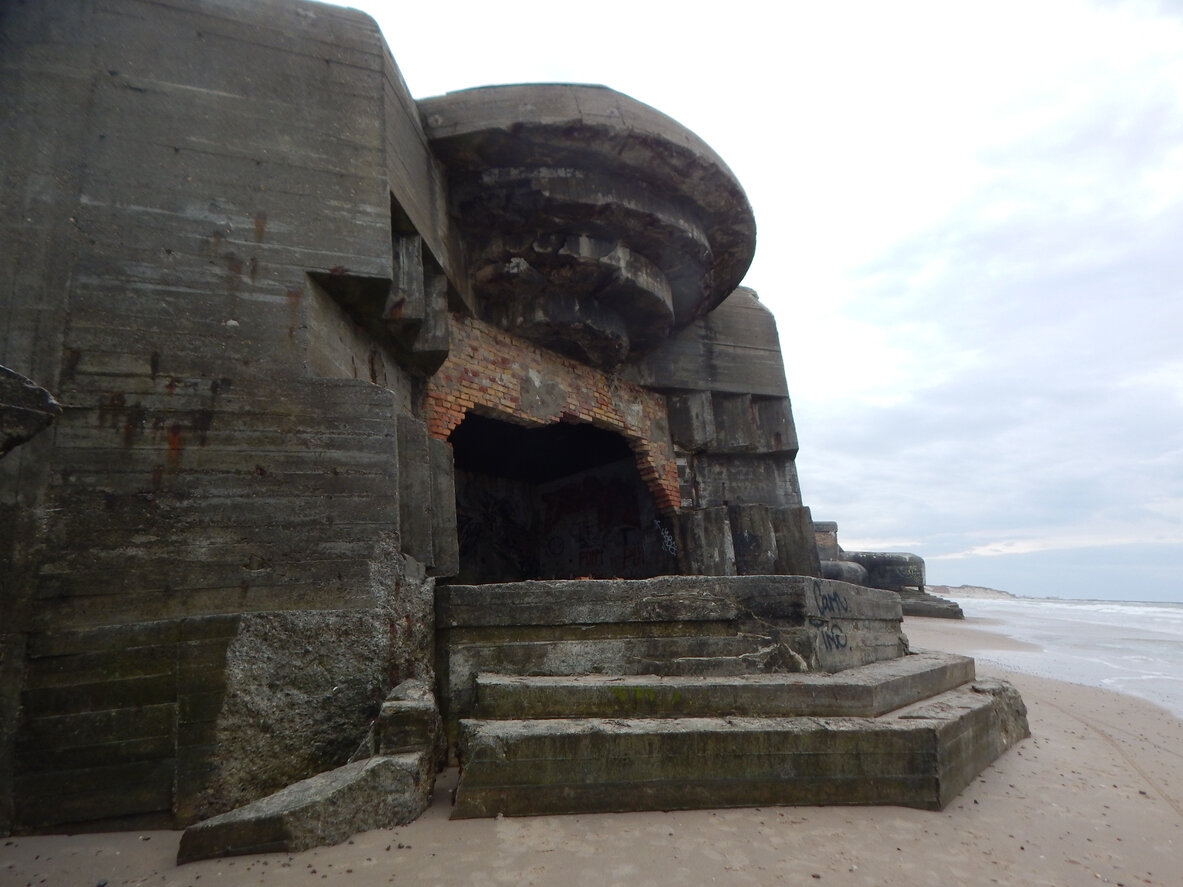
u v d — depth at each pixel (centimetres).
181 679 361
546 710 405
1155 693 866
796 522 934
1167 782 470
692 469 946
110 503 373
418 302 525
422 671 443
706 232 782
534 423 755
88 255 402
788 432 994
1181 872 323
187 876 288
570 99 639
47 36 428
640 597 473
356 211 477
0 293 382
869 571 2050
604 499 1123
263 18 490
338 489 418
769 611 477
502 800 347
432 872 288
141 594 368
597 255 704
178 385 401
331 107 492
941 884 296
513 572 1168
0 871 296
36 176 404
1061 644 1471
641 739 365
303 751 371
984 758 468
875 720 408
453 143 627
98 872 296
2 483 360
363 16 531
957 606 1936
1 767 336
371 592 407
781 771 372
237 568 386
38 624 352
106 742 348
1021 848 338
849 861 311
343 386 437
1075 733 596
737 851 314
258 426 412
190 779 350
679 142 675
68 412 378
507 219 671
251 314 429
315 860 298
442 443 572
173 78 449
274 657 378
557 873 290
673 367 936
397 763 343
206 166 442
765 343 1020
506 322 730
